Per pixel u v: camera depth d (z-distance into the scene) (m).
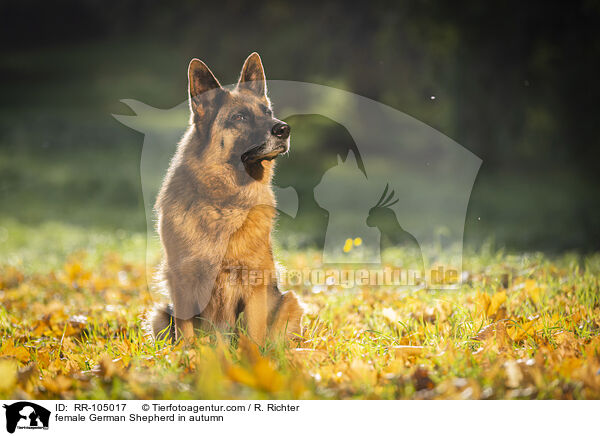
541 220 17.39
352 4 26.41
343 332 6.02
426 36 22.20
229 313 5.78
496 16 21.45
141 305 7.86
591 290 7.16
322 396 4.18
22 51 52.34
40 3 54.75
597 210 18.50
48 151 31.53
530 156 23.94
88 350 5.60
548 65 21.70
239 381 4.20
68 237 16.92
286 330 5.56
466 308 6.53
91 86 42.47
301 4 29.69
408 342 5.54
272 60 28.81
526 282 7.59
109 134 33.25
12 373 4.29
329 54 25.83
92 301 8.70
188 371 4.67
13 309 8.14
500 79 22.02
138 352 5.27
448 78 21.89
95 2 54.50
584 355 4.58
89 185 25.98
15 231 17.88
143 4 53.06
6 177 26.86
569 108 22.69
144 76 44.09
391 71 22.58
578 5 20.64
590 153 23.66
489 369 4.34
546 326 5.53
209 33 39.09
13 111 36.81
